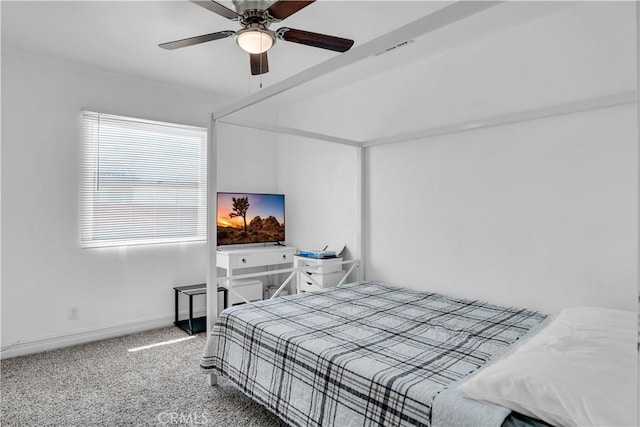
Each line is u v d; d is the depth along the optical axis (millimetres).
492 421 1199
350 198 3895
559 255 2471
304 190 4430
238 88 3977
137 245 3670
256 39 2100
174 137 3920
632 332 1548
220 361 2391
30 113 3125
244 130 4492
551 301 2506
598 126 2305
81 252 3373
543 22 2520
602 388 1134
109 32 2732
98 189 3471
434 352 1789
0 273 3004
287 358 1931
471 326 2178
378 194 3598
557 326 1724
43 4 2359
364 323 2234
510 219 2701
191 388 2484
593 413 1073
